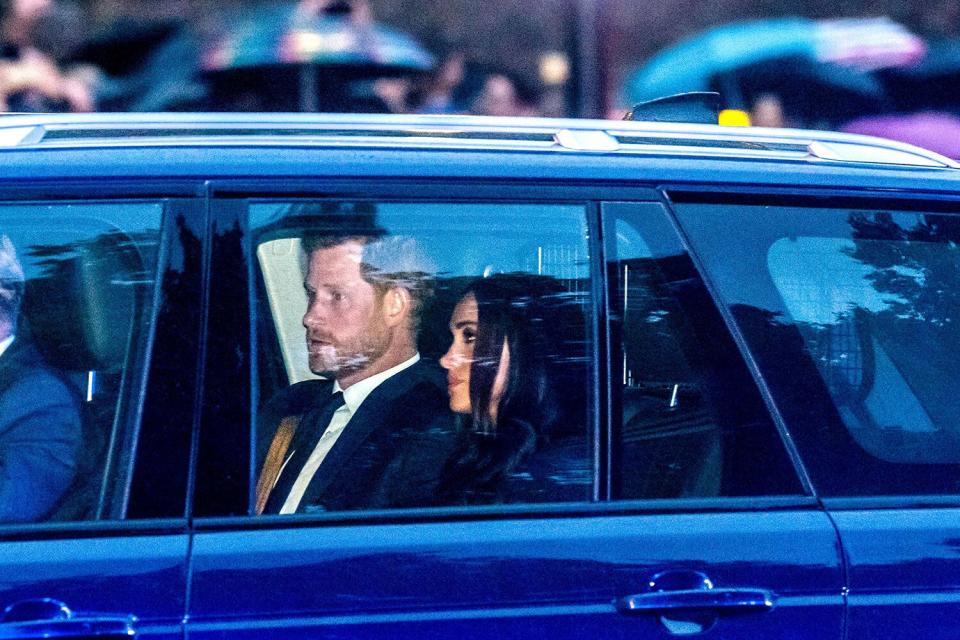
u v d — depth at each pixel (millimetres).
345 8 16062
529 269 4855
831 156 5336
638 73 18453
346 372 4750
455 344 4820
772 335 4902
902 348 5031
